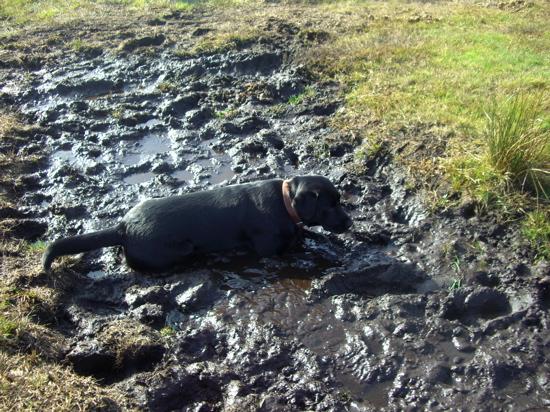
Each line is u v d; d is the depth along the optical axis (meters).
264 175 3.00
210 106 3.72
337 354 1.96
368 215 2.68
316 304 2.17
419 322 2.06
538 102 2.79
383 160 2.97
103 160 3.26
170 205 2.39
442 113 3.23
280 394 1.82
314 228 2.63
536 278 2.18
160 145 3.40
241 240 2.45
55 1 6.20
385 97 3.50
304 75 3.93
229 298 2.22
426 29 4.68
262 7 5.62
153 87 4.08
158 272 2.37
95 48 4.67
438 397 1.80
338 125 3.32
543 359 1.89
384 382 1.86
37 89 4.12
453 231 2.48
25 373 1.74
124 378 1.91
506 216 2.47
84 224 2.71
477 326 2.05
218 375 1.86
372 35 4.51
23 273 2.27
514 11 5.21
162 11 5.59
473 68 3.83
